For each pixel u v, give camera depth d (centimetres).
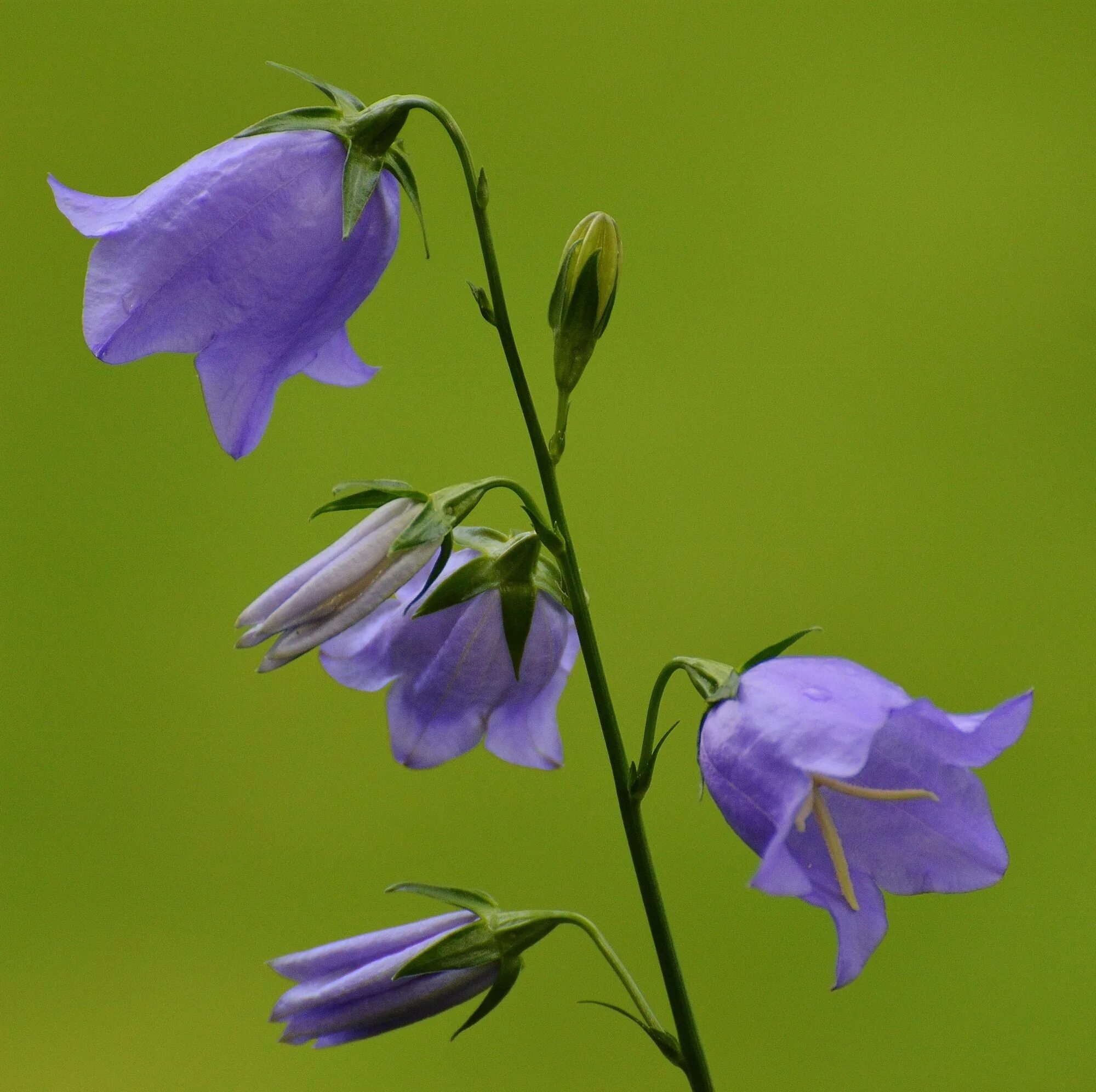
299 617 76
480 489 76
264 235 76
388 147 76
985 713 75
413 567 76
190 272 76
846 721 75
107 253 76
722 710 75
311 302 76
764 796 75
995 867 76
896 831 76
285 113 76
